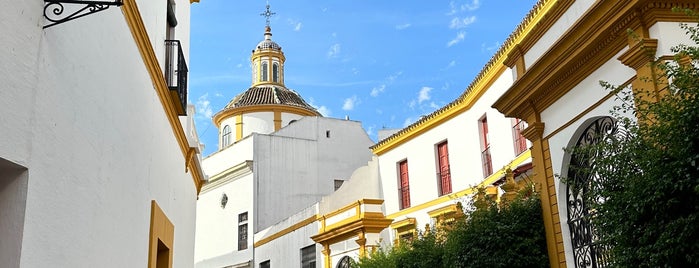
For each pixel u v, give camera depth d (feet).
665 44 22.76
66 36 14.53
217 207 103.14
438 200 66.80
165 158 28.66
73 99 15.05
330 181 101.24
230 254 97.35
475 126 62.64
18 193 12.34
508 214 32.89
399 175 74.74
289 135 100.07
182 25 35.83
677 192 18.04
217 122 120.37
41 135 13.08
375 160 79.87
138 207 22.47
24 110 12.39
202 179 46.14
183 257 36.83
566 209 29.04
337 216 70.85
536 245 31.48
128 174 20.85
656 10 23.13
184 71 31.68
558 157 29.53
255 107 114.21
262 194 94.94
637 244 19.69
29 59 12.62
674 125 17.80
